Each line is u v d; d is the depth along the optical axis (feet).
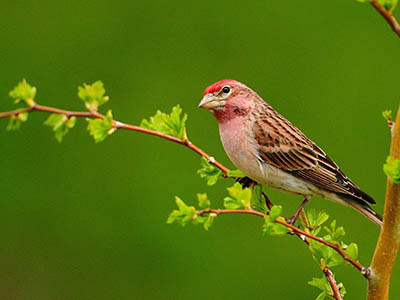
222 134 29.14
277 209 18.53
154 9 48.88
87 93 20.84
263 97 46.47
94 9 48.98
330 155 44.83
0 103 45.98
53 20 48.70
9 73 47.06
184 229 43.32
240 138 28.58
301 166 28.48
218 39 48.08
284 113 46.09
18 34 48.16
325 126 45.47
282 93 46.55
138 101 46.73
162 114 23.65
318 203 42.19
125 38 48.47
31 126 45.75
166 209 43.93
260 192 24.44
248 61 47.39
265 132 28.35
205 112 46.16
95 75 47.57
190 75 47.42
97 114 21.04
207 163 24.45
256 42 47.75
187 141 23.84
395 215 19.01
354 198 28.66
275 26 47.91
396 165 17.70
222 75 47.32
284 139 28.53
